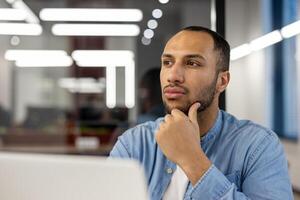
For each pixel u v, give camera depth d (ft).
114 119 15.11
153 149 3.93
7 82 32.27
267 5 12.81
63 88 34.32
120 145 4.09
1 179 2.12
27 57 32.86
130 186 1.94
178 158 3.19
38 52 32.14
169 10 24.70
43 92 34.68
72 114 24.35
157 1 23.77
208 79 3.54
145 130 4.09
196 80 3.48
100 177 1.97
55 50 31.99
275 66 13.64
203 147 3.82
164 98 3.57
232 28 6.81
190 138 3.20
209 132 3.82
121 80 33.19
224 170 3.70
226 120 3.98
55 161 2.03
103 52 30.78
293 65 12.85
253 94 12.71
